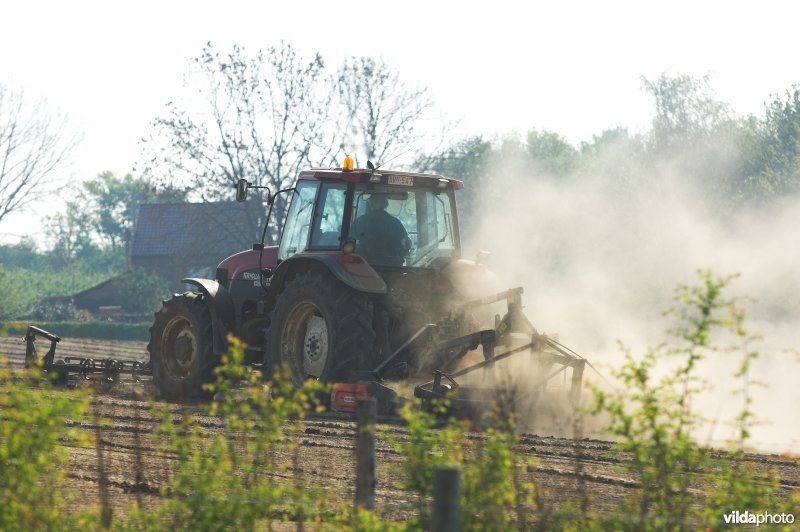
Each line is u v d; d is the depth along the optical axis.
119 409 44.06
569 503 21.16
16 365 72.19
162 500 24.80
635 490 26.75
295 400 21.06
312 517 22.53
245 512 19.61
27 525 18.95
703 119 170.00
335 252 46.72
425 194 48.97
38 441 20.16
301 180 49.94
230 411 22.06
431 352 44.19
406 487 19.66
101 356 91.38
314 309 46.78
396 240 47.66
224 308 51.56
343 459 31.38
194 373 51.81
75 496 24.34
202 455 21.48
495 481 18.86
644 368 19.67
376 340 45.72
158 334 54.12
